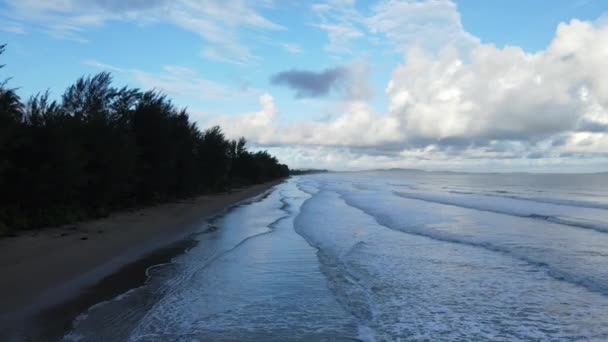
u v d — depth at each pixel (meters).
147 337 6.73
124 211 22.84
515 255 13.90
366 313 8.30
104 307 7.91
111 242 14.02
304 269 11.69
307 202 36.59
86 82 24.64
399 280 10.81
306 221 22.69
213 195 40.03
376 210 29.12
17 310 7.57
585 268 12.03
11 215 14.92
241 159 66.25
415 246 15.47
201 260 12.36
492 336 7.33
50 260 11.07
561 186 61.12
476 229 19.89
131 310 7.86
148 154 26.12
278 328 7.36
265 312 8.16
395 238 17.20
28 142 15.40
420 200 38.44
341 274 11.27
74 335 6.58
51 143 15.96
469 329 7.62
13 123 14.72
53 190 16.25
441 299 9.30
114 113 24.88
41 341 6.30
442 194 46.97
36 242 13.07
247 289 9.66
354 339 6.98
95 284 9.37
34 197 15.73
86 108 23.56
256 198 40.88
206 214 24.25
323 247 14.98
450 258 13.44
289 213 26.88
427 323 7.87
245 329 7.28
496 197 40.97
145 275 10.41
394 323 7.85
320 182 102.06
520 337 7.30
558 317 8.25
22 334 6.54
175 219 21.03
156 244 14.51
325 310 8.38
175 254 13.05
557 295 9.63
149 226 18.08
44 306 7.82
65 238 13.97
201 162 38.44
